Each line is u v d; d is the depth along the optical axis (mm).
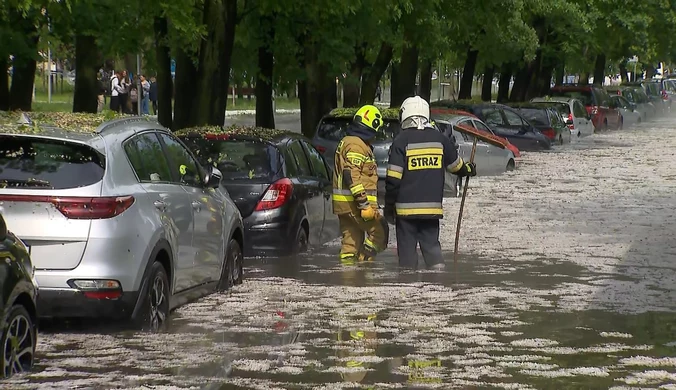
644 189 47688
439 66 122125
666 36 121375
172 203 18672
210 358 15914
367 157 26500
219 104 41656
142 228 17219
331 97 60562
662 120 126250
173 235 18531
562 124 80938
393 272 24906
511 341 17266
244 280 23609
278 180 26797
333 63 55219
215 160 26969
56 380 14430
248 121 98125
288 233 26734
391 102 67250
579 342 17203
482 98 104125
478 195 45062
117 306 16766
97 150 16984
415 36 60625
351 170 26234
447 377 14805
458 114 53844
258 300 21000
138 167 18078
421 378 14742
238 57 54906
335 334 17766
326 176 30828
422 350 16578
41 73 124500
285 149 27609
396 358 16000
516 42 82625
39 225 16422
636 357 16094
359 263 26422
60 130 17172
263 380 14609
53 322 17875
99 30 42250
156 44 50156
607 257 27547
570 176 54562
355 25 53625
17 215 16438
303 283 23250
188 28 38125
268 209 26578
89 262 16484
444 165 25672
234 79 57750
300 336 17625
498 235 32125
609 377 14844
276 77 57250
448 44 71312
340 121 42031
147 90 101625
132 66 108312
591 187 48688
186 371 15078
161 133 19891
